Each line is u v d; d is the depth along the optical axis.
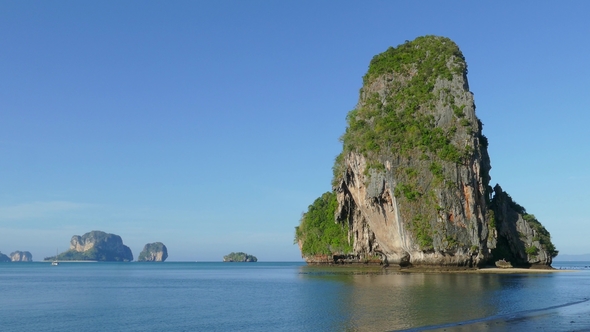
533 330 25.48
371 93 98.00
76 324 34.88
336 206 133.12
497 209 100.31
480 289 49.59
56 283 82.62
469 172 83.19
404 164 84.94
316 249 143.12
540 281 61.53
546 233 105.38
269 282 76.06
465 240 80.50
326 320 32.53
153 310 41.47
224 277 100.00
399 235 85.12
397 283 58.50
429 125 86.81
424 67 93.88
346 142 95.56
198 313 39.03
